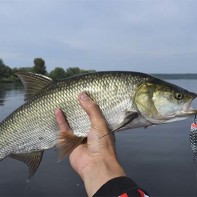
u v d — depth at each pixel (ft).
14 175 3.51
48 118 1.51
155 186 3.18
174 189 3.09
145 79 1.52
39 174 3.51
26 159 1.58
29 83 1.56
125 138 5.39
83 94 1.44
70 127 1.46
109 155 1.21
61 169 3.66
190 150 4.42
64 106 1.48
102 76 1.48
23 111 1.57
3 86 23.61
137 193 0.96
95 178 1.11
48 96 1.51
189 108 1.56
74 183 3.26
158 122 1.54
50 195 3.00
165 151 4.43
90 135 1.29
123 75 1.49
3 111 8.43
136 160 4.03
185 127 6.44
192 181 3.26
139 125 1.53
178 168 3.66
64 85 1.49
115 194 0.97
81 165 1.21
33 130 1.54
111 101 1.46
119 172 1.12
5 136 1.60
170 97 1.53
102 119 1.36
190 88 17.95
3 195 3.00
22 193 3.05
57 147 1.43
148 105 1.50
